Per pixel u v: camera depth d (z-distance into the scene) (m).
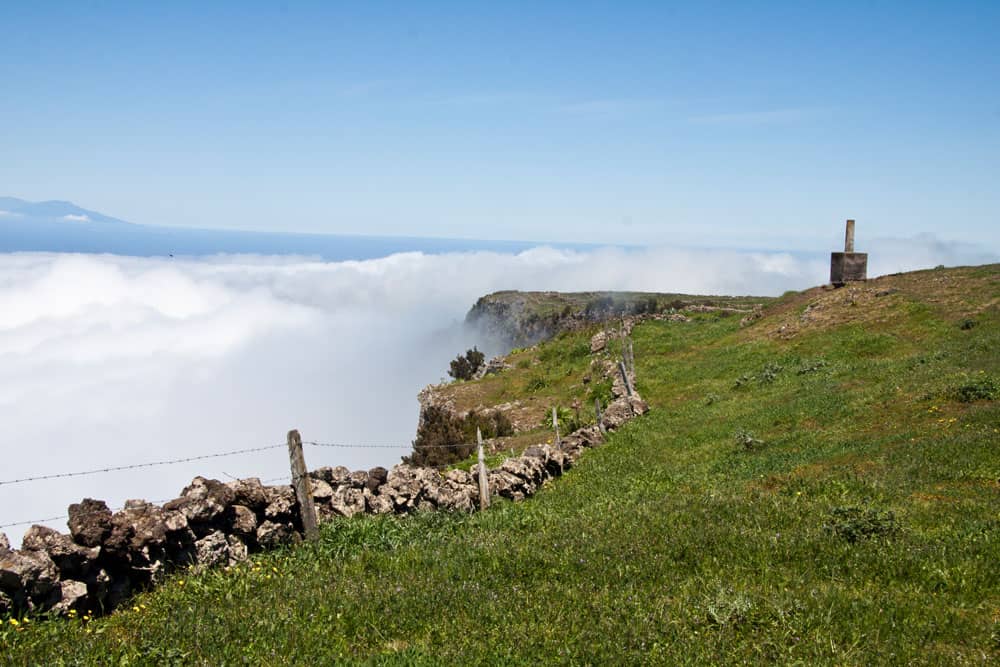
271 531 11.99
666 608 8.80
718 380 33.00
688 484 17.45
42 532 9.15
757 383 30.11
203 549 10.86
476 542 12.43
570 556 11.13
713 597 9.00
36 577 8.65
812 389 25.86
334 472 14.02
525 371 47.47
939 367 23.73
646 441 23.62
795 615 8.37
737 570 10.12
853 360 30.05
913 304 34.31
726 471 18.25
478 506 17.08
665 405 30.61
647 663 7.46
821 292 42.62
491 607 8.98
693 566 10.52
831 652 7.54
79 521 9.53
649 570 10.33
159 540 10.06
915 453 15.83
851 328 34.25
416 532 13.27
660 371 37.25
